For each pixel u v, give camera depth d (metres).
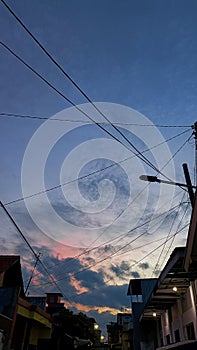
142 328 24.69
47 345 20.91
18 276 18.66
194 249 7.30
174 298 14.63
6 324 11.63
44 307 20.31
